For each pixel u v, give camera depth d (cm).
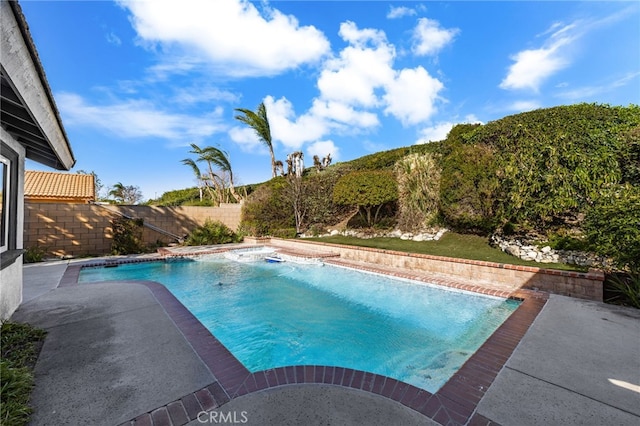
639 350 365
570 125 805
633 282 561
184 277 943
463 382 296
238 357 450
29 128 451
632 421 238
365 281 871
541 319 478
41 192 1579
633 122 769
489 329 532
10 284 476
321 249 1270
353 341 501
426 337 512
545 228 837
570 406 257
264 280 903
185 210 1606
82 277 916
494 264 736
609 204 623
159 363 331
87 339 393
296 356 453
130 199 3706
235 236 1656
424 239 1187
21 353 339
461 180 1021
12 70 247
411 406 257
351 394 274
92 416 242
